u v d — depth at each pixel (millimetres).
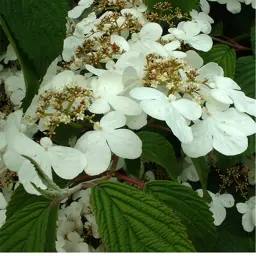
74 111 229
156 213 194
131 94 218
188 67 252
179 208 220
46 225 198
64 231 270
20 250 195
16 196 229
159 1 307
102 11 332
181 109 221
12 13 231
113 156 244
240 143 227
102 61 272
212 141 228
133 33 284
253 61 305
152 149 244
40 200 229
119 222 193
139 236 191
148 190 222
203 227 220
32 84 240
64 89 240
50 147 223
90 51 279
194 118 221
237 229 311
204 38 296
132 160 266
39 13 232
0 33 326
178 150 313
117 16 290
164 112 214
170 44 276
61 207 280
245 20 360
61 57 313
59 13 233
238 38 347
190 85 236
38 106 243
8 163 225
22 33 233
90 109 232
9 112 314
